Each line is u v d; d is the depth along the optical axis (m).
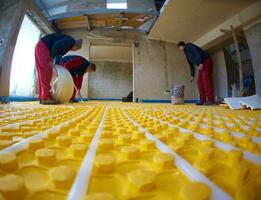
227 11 7.22
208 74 5.96
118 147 0.80
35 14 6.55
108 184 0.46
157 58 10.19
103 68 14.94
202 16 7.65
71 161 0.62
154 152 0.73
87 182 0.45
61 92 4.61
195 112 2.89
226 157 0.68
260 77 6.50
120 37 10.05
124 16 8.54
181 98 6.71
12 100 6.36
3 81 4.60
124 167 0.57
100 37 9.93
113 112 2.69
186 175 0.50
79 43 5.16
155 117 2.05
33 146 0.73
